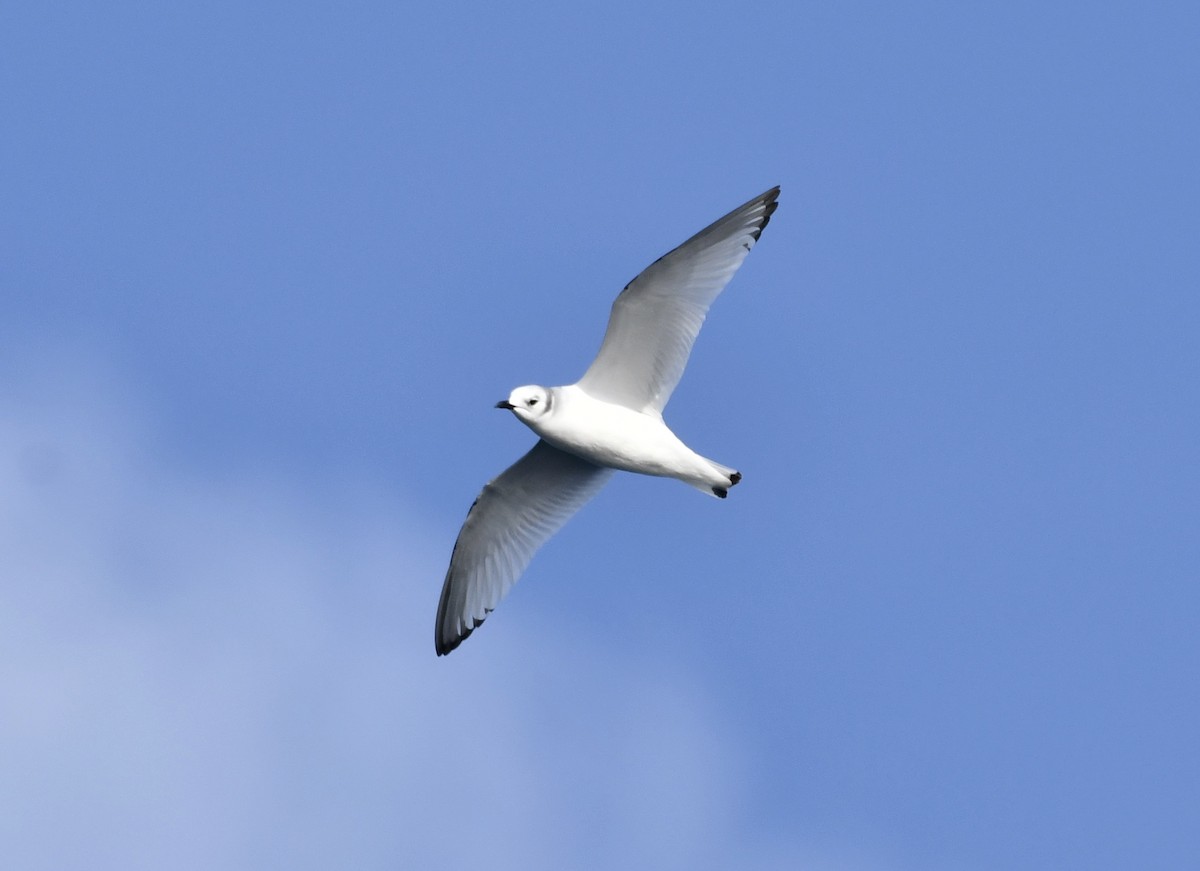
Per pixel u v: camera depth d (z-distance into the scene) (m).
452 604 18.62
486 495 18.08
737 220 16.47
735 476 16.67
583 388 16.91
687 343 16.61
